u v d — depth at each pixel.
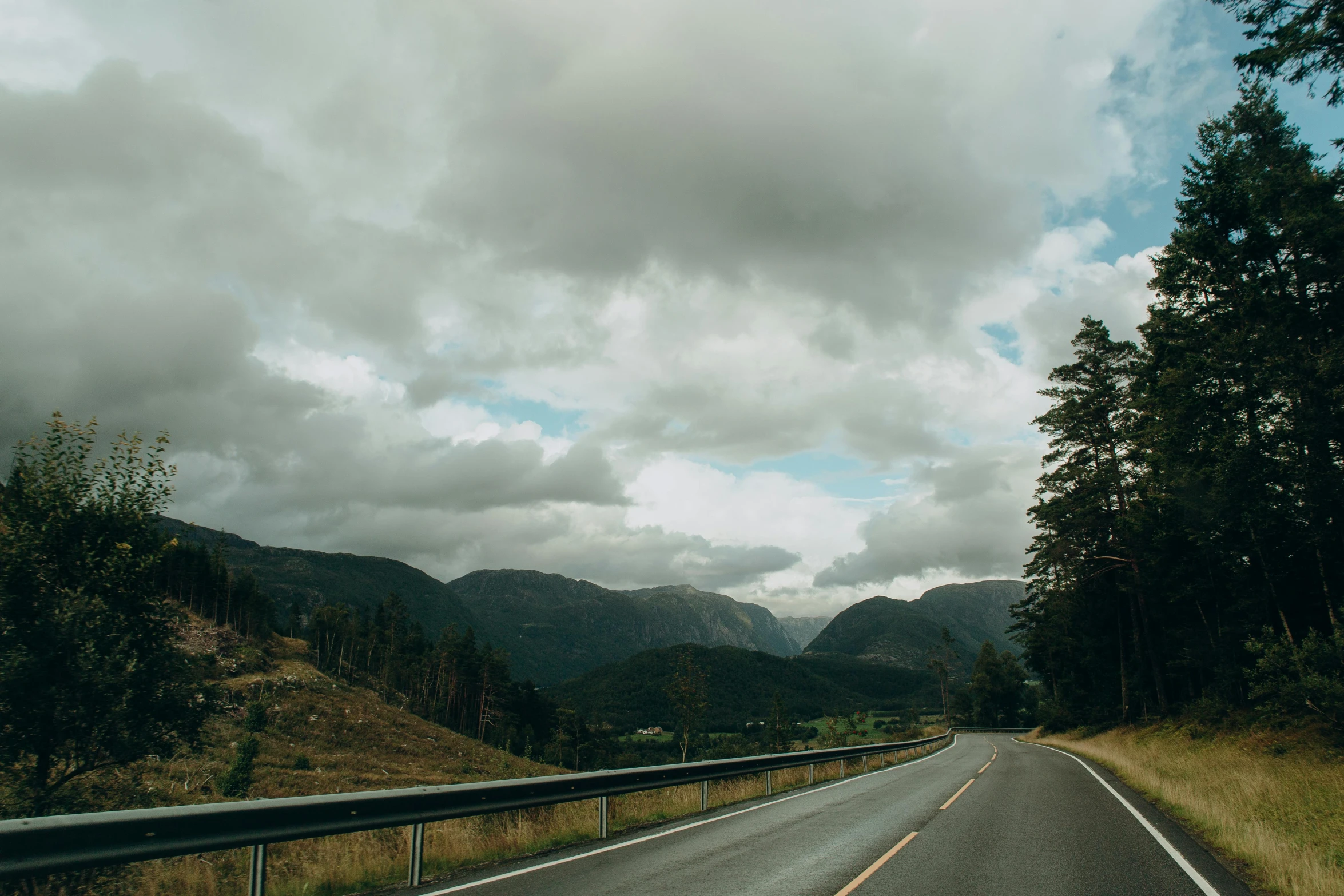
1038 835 10.62
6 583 10.20
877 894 6.96
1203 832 10.99
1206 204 23.27
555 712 138.38
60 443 11.40
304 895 6.81
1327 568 24.42
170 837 5.36
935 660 134.38
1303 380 20.66
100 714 10.15
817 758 20.59
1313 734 19.36
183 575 92.00
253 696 65.50
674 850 9.24
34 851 4.55
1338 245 20.77
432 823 9.80
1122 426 36.34
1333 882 7.09
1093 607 48.66
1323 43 11.25
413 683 116.19
